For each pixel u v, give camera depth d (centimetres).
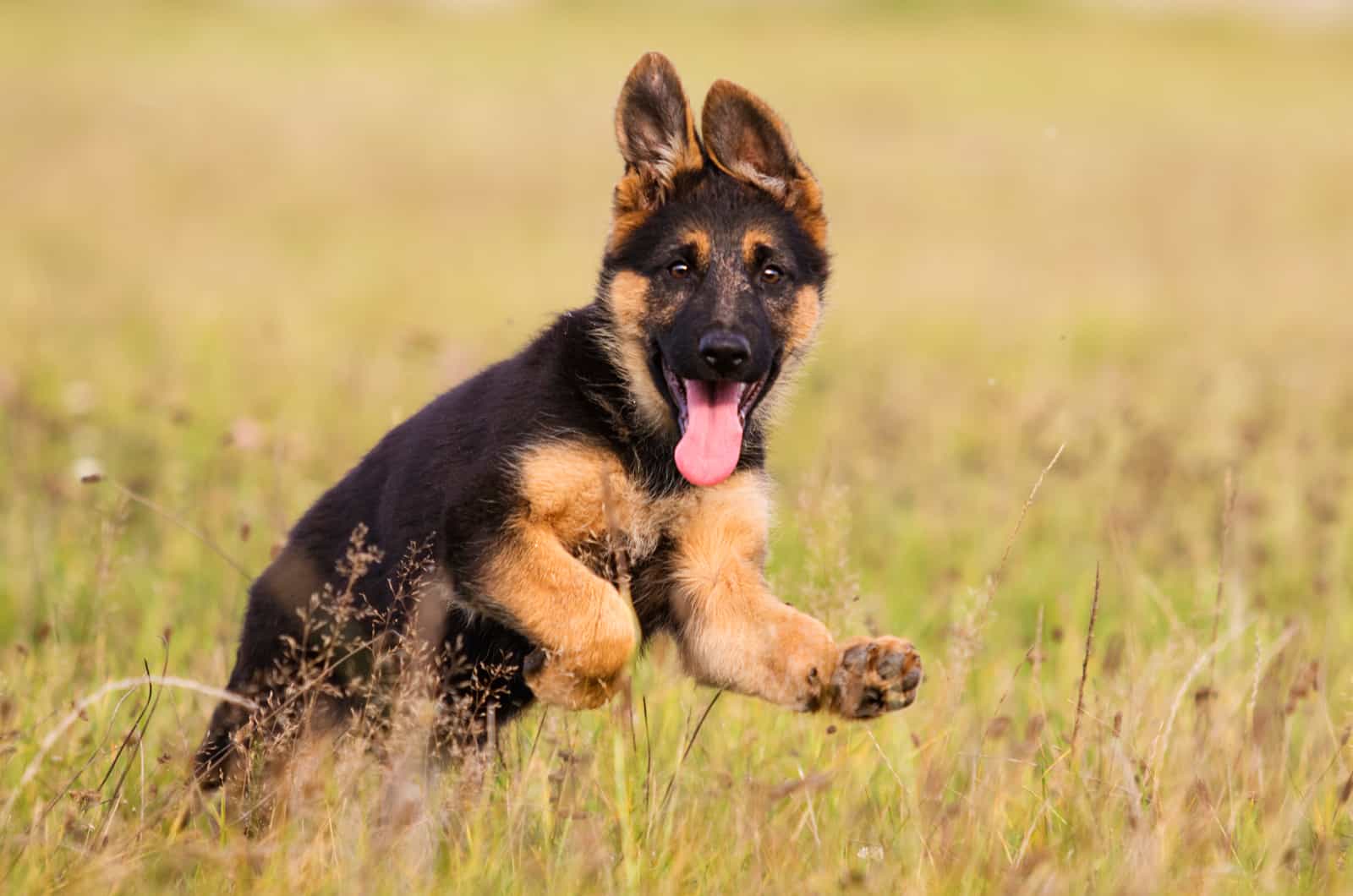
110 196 4091
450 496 823
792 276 938
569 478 825
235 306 2597
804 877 717
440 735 807
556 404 842
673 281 902
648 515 859
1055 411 1617
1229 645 1018
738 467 885
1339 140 5894
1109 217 4372
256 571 1182
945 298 3052
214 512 1280
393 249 3578
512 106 6047
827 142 5491
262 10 8406
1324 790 830
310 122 5466
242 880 698
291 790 768
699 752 865
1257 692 885
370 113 5728
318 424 1612
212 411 1683
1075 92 6919
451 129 5484
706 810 800
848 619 930
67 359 2003
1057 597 1185
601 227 3966
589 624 781
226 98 5862
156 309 2481
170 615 1082
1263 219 4397
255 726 810
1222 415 1708
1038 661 892
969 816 754
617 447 847
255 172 4609
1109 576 1202
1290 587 1205
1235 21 9119
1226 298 3120
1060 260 3653
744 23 9131
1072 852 743
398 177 4641
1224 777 825
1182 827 755
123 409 1686
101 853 690
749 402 904
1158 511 1341
